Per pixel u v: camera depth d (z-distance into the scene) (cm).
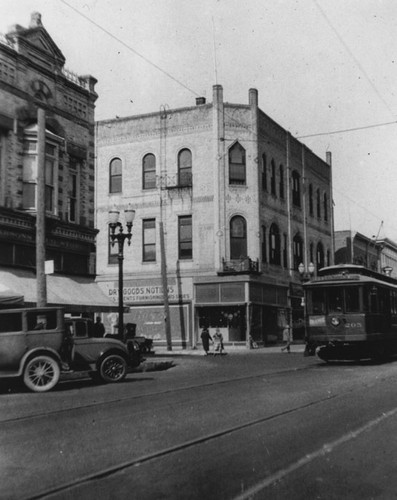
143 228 3991
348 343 2225
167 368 2222
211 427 897
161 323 3884
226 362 2483
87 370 1598
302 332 4500
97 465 682
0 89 2150
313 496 568
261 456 718
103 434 854
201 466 674
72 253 2456
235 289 3747
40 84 2338
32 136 2247
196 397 1248
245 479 623
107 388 1486
